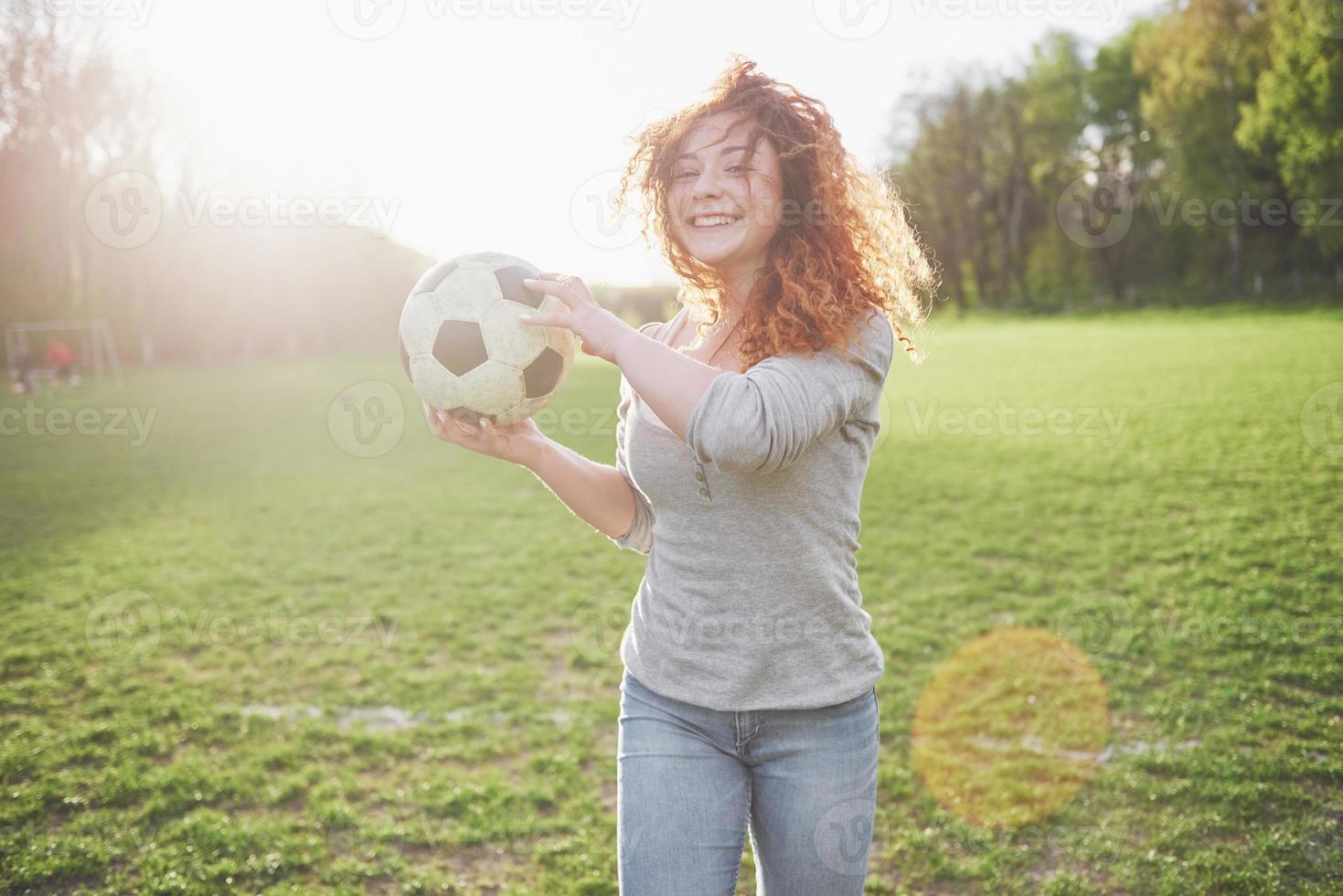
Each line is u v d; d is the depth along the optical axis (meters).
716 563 1.50
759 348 1.43
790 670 1.50
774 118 1.47
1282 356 16.58
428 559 6.40
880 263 1.56
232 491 8.95
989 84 43.84
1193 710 3.71
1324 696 3.83
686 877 1.48
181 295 31.27
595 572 5.98
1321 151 28.47
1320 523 6.36
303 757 3.54
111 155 27.45
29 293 27.55
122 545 6.91
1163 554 5.89
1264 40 31.58
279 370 26.53
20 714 3.95
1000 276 45.12
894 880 2.76
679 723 1.55
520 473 9.73
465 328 1.59
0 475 9.98
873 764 1.57
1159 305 35.16
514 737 3.70
